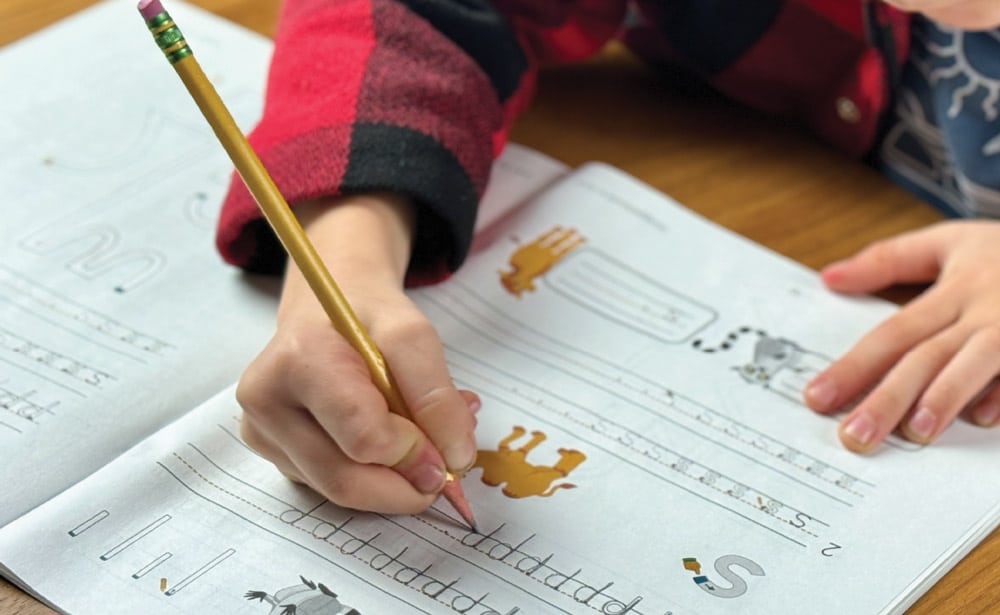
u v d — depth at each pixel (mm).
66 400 776
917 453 757
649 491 737
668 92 979
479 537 718
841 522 727
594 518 726
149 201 893
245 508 727
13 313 822
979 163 910
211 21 1019
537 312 822
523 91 923
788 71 951
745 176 914
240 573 702
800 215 886
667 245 858
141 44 1006
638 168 918
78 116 949
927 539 721
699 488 739
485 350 801
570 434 761
